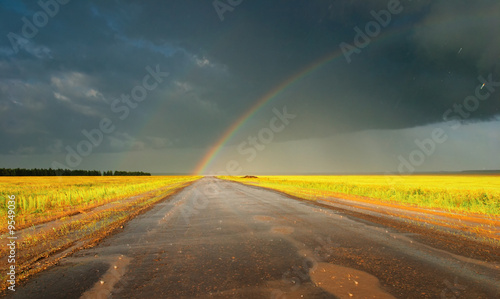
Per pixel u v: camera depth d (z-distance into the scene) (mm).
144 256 5367
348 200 15359
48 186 35656
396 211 10859
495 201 13359
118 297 3512
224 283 3887
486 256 5000
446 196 15531
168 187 33062
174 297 3459
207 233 7387
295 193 20516
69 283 4027
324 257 5051
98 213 11289
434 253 5215
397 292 3514
